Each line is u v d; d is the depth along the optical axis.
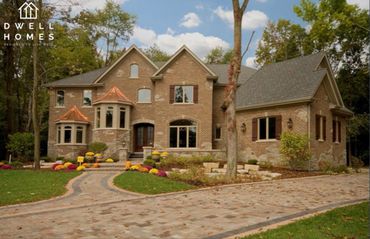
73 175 16.59
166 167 20.75
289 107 21.16
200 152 24.20
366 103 31.22
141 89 29.31
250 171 19.41
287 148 19.42
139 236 6.45
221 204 9.71
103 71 31.55
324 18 23.06
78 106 30.14
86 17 21.89
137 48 29.41
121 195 11.42
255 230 6.71
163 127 27.14
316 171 20.08
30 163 25.22
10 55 29.22
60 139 28.88
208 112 27.00
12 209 9.15
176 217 8.02
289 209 8.95
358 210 8.41
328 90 22.69
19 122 34.94
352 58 32.66
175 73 27.58
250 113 23.73
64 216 8.20
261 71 27.47
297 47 41.16
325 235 6.18
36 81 20.42
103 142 27.23
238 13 16.19
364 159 29.95
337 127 23.88
